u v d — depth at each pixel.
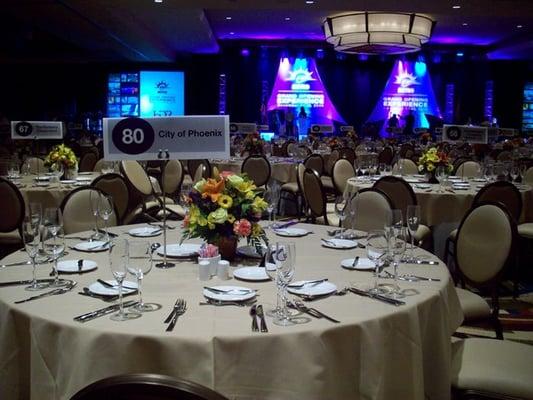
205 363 1.60
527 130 20.64
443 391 2.04
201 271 2.18
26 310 1.83
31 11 11.98
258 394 1.63
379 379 1.76
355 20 13.19
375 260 2.11
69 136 16.69
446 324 2.12
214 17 14.91
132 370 1.62
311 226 3.31
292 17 14.65
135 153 2.48
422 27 13.11
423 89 20.09
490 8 10.73
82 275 2.26
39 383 1.75
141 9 11.62
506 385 2.00
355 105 20.11
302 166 6.48
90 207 3.65
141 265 1.82
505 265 2.80
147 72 19.78
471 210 3.08
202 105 20.19
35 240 2.12
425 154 5.85
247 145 10.08
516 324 4.00
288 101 19.81
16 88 20.28
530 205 5.47
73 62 19.50
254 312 1.81
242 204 2.40
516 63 20.45
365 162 6.55
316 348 1.66
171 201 6.79
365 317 1.79
